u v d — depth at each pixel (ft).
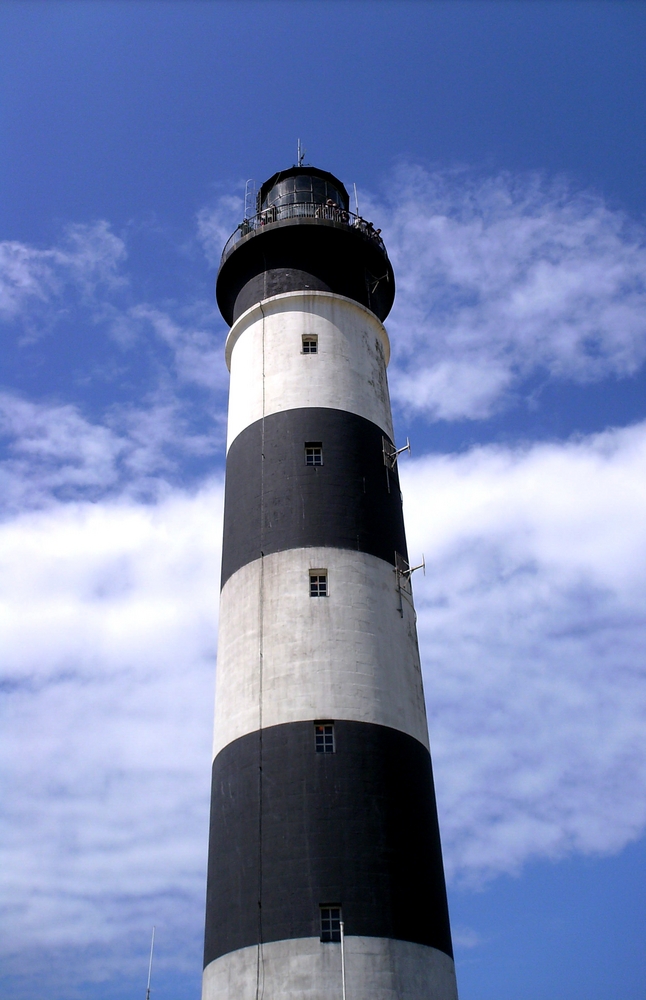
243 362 137.59
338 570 115.03
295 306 137.39
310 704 105.81
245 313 139.95
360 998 90.02
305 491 120.78
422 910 98.07
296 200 152.76
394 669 112.37
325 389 129.90
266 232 141.59
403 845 100.32
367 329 140.67
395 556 121.90
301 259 141.69
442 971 96.73
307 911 94.02
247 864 98.94
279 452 124.77
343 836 98.17
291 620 111.55
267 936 93.81
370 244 144.77
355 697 106.93
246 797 102.94
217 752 110.73
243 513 123.34
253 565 117.70
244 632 114.11
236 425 133.18
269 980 91.45
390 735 106.63
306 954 91.81
